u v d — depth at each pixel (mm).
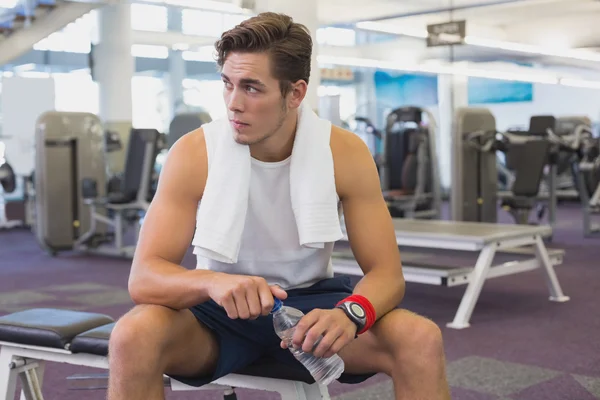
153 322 1254
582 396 2557
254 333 1409
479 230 3959
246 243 1440
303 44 1335
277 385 1469
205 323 1406
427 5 9945
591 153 7094
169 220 1399
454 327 3625
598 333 3459
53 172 6566
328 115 4465
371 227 1437
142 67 10586
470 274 3703
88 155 6730
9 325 1723
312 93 7766
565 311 3953
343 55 10430
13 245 7496
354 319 1271
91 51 9875
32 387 1782
